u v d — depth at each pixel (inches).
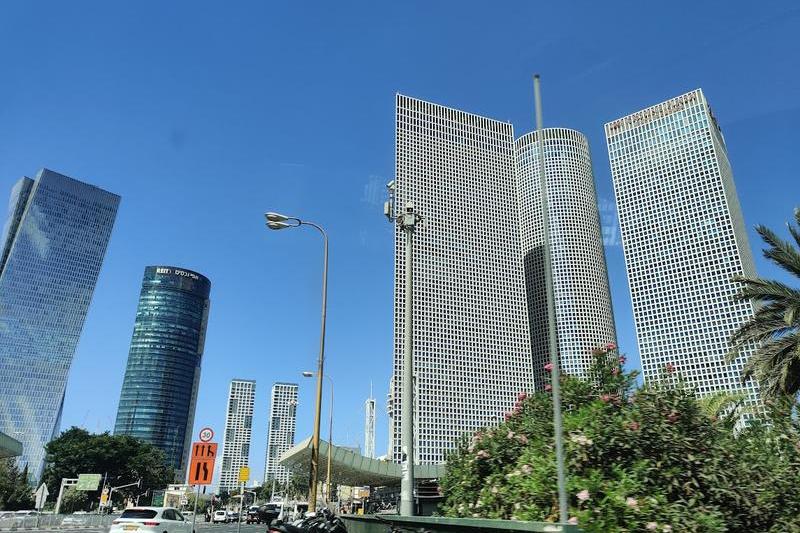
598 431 294.5
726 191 6166.3
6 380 7642.7
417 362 5187.0
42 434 7672.2
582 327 6702.8
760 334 899.4
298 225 1071.0
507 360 5610.2
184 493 3870.6
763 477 297.6
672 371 321.1
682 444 285.3
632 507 250.7
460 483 400.5
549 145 7785.4
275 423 5064.0
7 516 2039.9
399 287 5241.1
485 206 6210.6
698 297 5989.2
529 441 349.7
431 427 5007.4
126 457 4160.9
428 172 6048.2
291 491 5068.9
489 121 6692.9
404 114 6205.7
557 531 196.9
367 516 647.1
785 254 888.3
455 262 5753.0
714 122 6707.7
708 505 271.7
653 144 6786.4
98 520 2231.8
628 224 6717.5
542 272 7096.5
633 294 6446.9
